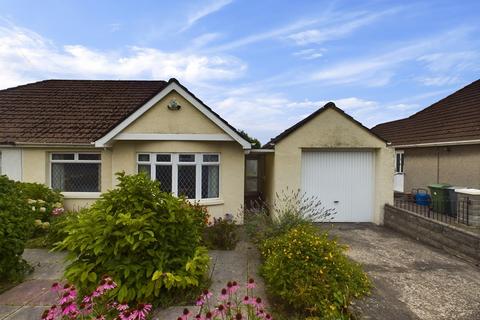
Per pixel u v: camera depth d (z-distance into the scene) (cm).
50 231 831
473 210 855
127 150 1031
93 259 492
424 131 1507
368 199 1121
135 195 509
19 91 1441
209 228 869
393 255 753
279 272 502
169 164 1025
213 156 1065
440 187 1045
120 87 1532
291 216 808
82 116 1244
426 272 643
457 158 1234
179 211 526
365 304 500
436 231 813
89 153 1108
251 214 955
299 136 1075
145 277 484
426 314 476
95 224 496
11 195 594
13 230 560
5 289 559
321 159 1112
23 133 1123
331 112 1074
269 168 1194
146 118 995
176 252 519
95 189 1121
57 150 1104
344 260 561
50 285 578
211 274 625
